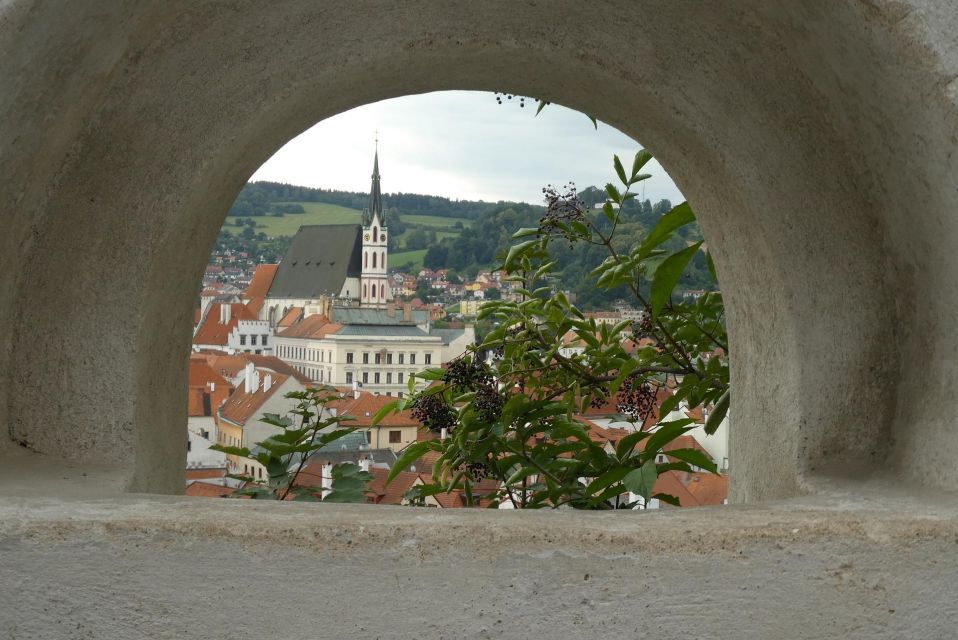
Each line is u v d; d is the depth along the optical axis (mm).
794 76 1988
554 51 2277
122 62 1971
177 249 2262
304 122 2486
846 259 2119
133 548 1533
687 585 1548
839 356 2146
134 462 2115
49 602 1527
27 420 2094
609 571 1544
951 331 1879
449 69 2422
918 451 1948
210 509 1644
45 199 2057
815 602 1560
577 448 3021
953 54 1594
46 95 1798
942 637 1568
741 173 2248
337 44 2205
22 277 2074
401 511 1685
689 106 2264
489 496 3131
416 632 1541
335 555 1535
